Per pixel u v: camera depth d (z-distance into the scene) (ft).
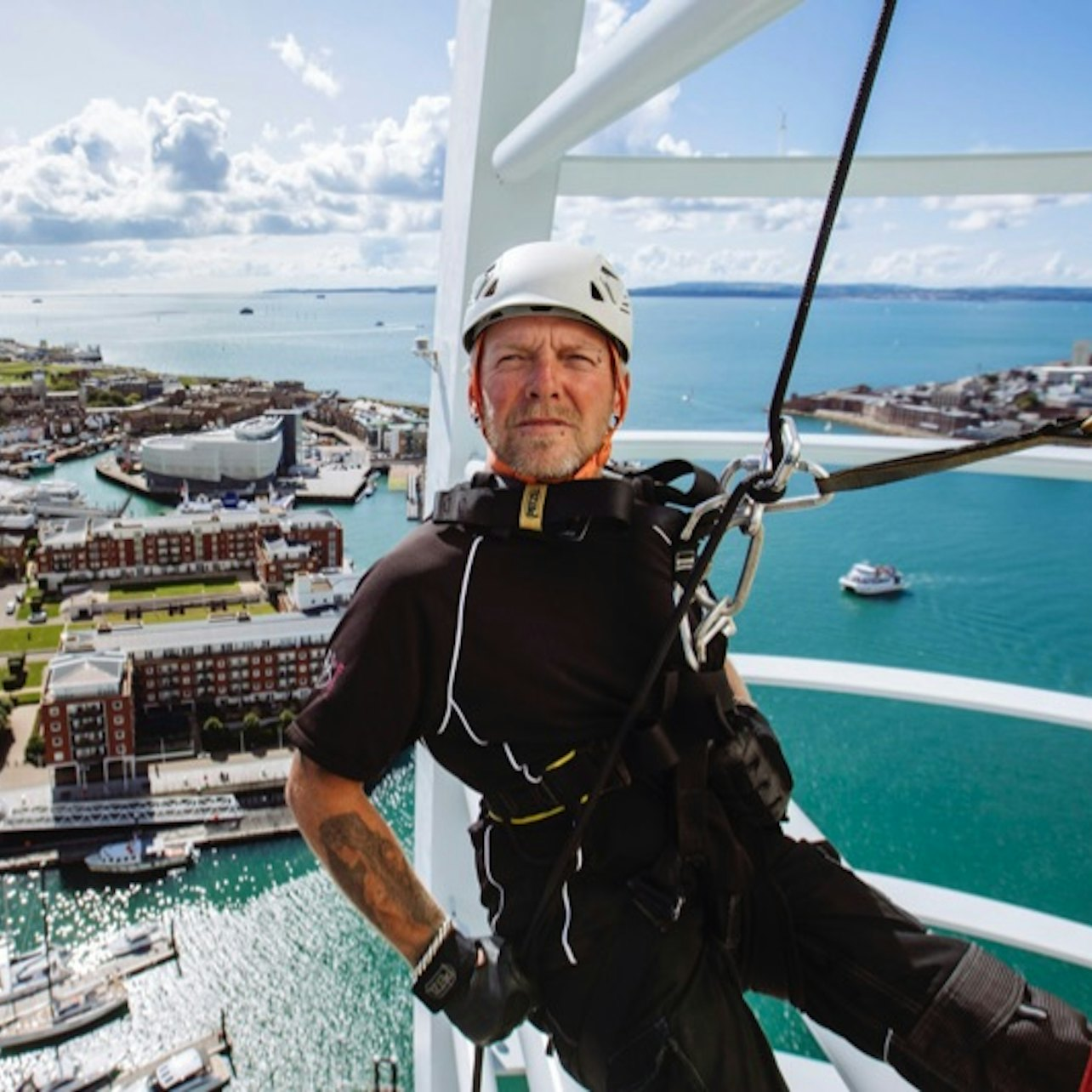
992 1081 3.60
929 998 3.70
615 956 3.69
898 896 6.21
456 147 8.84
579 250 4.02
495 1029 3.77
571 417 3.93
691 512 3.84
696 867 3.81
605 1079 3.70
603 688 3.80
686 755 3.74
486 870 4.10
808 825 5.33
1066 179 6.05
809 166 6.72
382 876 3.84
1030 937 5.84
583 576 3.81
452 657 3.79
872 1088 4.51
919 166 6.21
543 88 7.47
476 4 7.77
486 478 3.99
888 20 2.24
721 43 3.21
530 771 3.85
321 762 3.84
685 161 7.06
